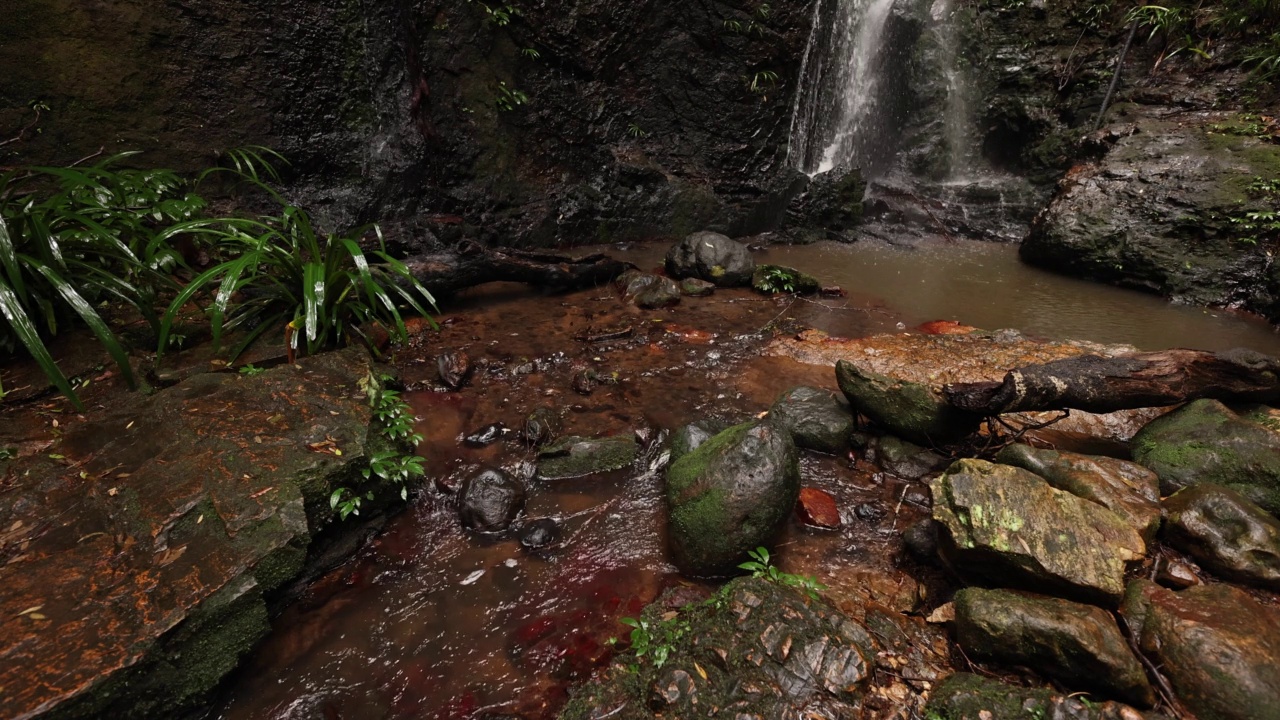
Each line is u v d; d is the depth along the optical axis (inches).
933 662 79.0
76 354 130.3
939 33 391.2
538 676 81.1
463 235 257.0
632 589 95.8
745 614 79.7
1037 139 363.6
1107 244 262.1
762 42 332.2
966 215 354.3
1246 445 102.7
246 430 106.8
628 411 144.3
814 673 73.2
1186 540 89.8
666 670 75.8
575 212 297.3
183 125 207.0
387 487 109.8
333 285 151.7
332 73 235.9
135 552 81.4
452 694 78.7
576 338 182.9
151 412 111.3
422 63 257.4
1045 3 363.3
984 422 135.4
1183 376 114.3
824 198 343.6
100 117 191.2
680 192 319.9
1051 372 113.6
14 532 83.2
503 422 137.7
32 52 177.6
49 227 129.0
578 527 109.3
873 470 124.6
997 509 86.0
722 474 97.5
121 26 191.0
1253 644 68.7
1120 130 297.7
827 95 377.4
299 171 233.8
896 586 94.3
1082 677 71.3
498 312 202.1
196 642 74.5
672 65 324.8
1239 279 233.0
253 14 215.2
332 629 88.1
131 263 135.9
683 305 217.2
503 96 279.9
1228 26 301.0
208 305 157.9
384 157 248.1
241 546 83.6
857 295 237.8
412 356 165.2
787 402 135.4
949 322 202.1
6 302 103.3
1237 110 280.4
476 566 100.4
